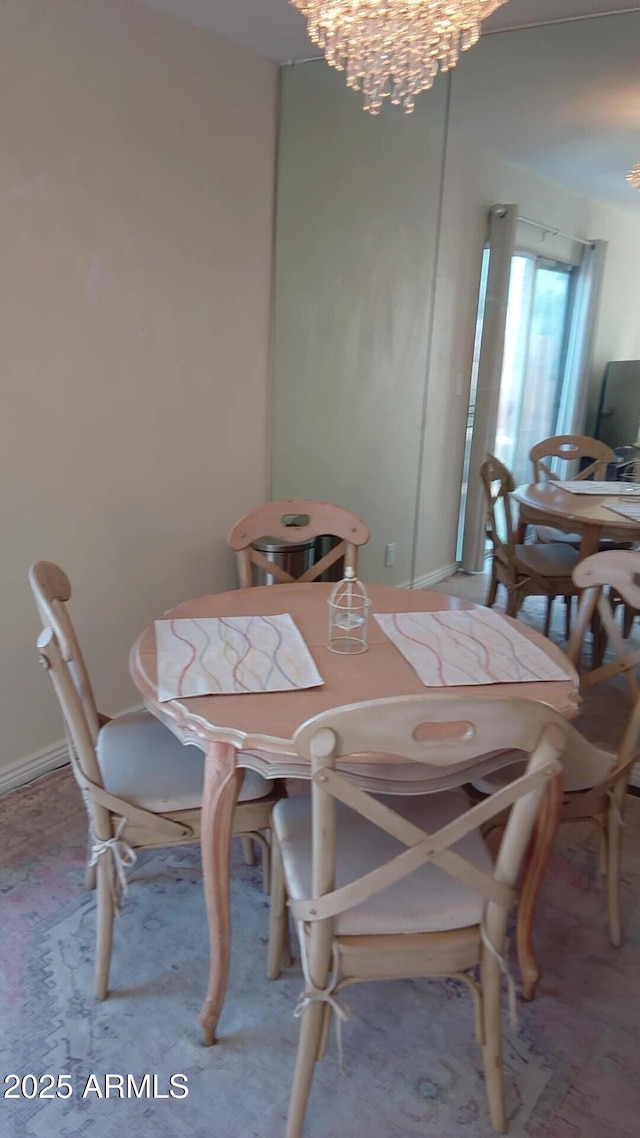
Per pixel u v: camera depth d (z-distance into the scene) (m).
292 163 2.85
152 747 1.61
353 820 1.40
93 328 2.21
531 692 1.37
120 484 2.41
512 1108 1.32
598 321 2.50
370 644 1.59
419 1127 1.28
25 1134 1.25
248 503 3.01
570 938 1.71
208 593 2.88
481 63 2.51
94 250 2.17
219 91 2.49
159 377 2.48
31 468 2.12
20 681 2.20
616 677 2.75
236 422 2.87
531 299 2.65
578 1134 1.28
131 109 2.20
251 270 2.79
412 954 1.20
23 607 2.17
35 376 2.07
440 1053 1.43
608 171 2.35
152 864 1.94
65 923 1.70
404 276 2.88
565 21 2.23
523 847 1.14
